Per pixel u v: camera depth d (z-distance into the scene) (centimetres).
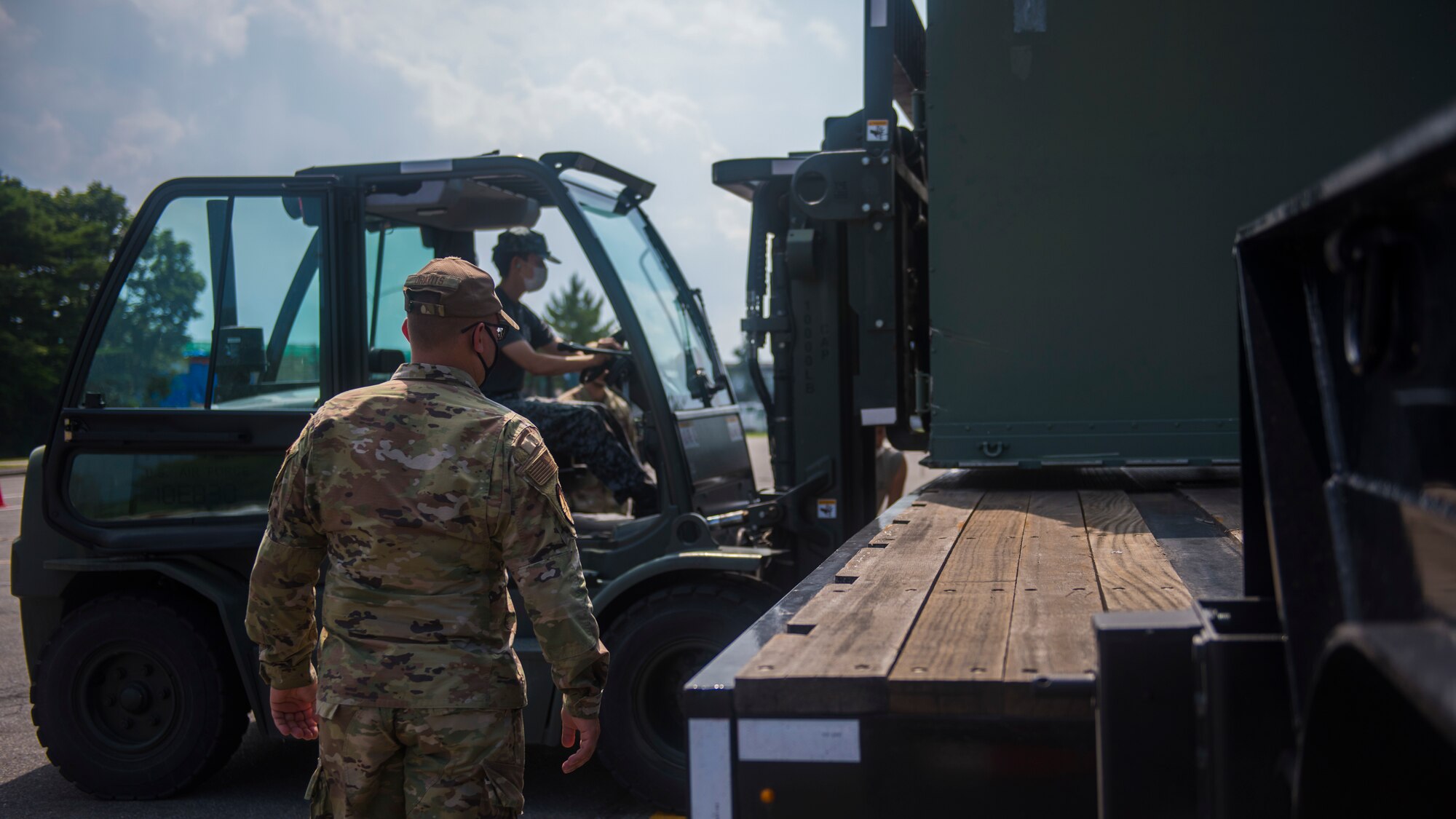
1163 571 201
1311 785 87
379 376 417
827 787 127
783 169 424
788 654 141
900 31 421
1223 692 104
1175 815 111
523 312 453
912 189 447
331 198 403
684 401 433
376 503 212
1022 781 123
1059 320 352
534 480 216
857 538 270
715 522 408
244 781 439
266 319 405
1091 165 350
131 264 410
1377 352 76
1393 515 76
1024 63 353
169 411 404
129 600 413
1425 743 85
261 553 221
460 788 209
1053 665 131
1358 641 74
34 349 4603
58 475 412
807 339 418
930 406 386
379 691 208
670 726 381
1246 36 341
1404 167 62
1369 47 336
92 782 412
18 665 624
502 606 222
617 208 457
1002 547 235
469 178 411
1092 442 349
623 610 391
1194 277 345
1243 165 342
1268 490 97
